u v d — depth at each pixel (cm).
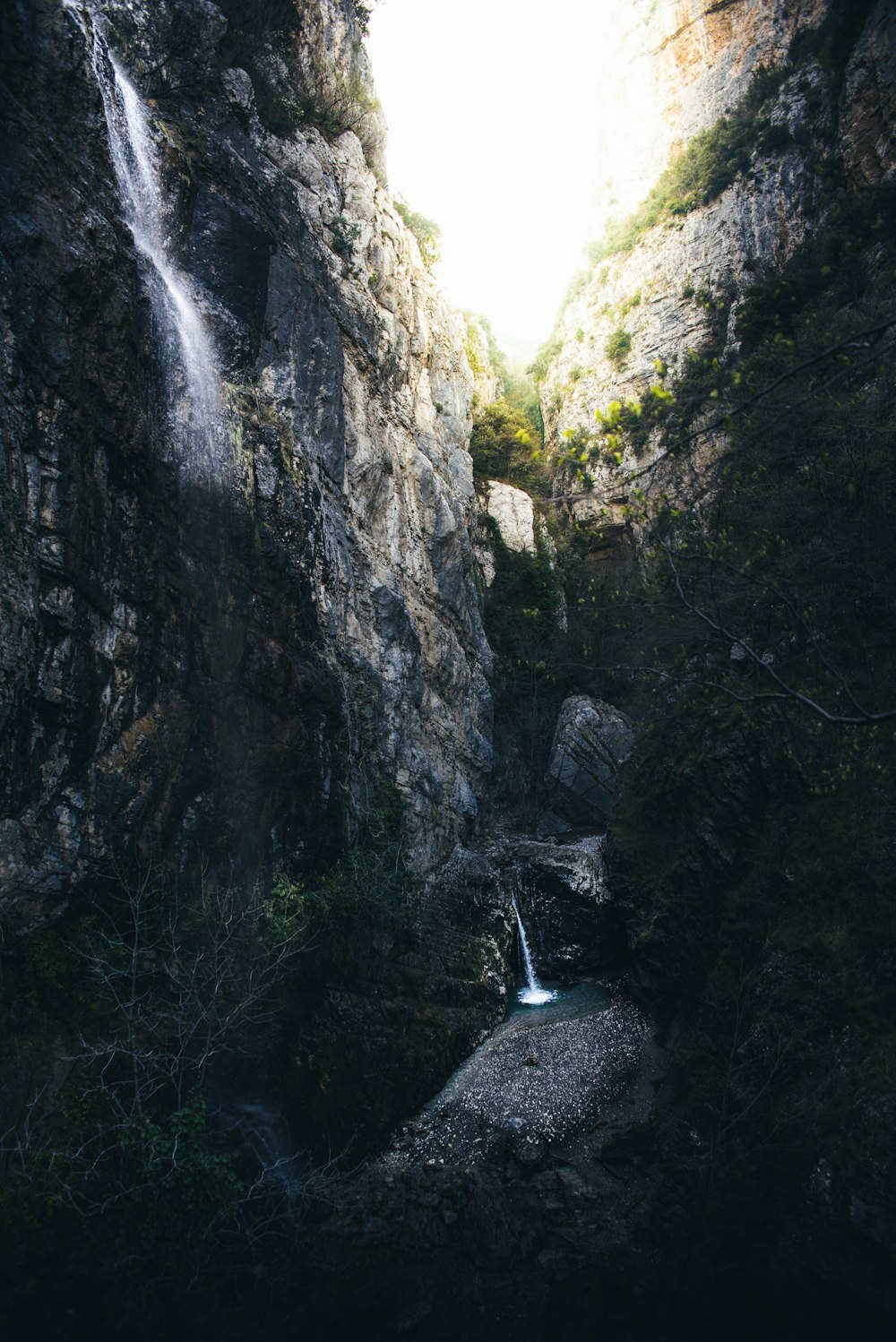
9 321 759
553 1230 866
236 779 1020
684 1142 927
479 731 2272
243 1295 742
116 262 918
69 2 970
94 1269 670
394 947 1363
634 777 1580
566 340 3788
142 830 882
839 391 1238
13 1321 615
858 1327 652
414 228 2819
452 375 2759
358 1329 739
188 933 910
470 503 2705
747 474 1234
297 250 1533
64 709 787
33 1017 745
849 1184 667
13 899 738
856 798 976
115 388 887
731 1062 908
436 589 2123
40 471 775
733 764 1183
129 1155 730
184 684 962
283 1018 1022
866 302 1412
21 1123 693
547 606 2880
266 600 1152
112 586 861
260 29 1662
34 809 762
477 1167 985
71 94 906
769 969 914
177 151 1186
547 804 2488
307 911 1096
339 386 1595
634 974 1580
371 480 1758
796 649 1152
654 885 1309
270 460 1227
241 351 1272
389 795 1485
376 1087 1070
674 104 3688
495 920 1681
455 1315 759
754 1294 716
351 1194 920
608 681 2647
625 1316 740
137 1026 822
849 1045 784
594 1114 1088
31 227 799
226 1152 831
